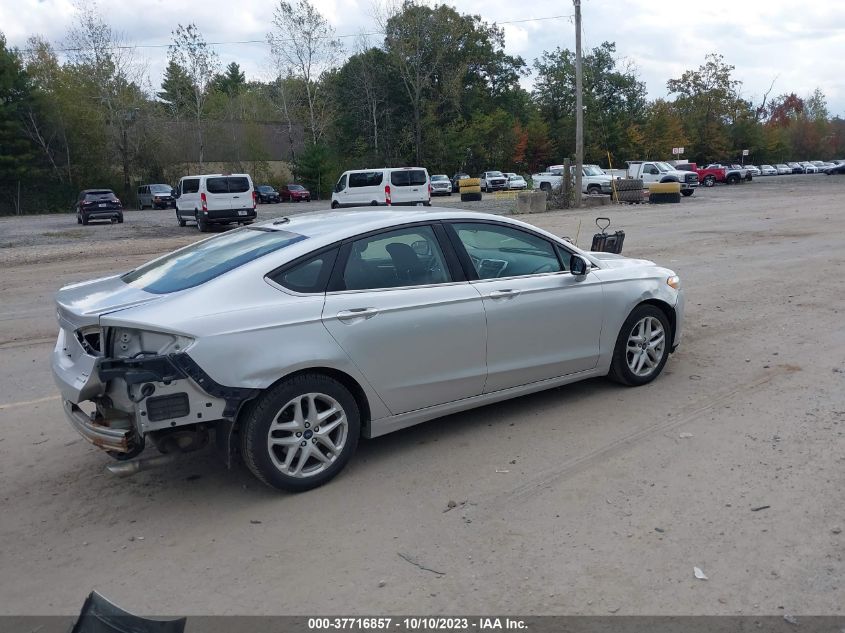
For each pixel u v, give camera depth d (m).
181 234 25.67
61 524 4.11
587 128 74.88
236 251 4.59
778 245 14.97
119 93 57.38
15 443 5.32
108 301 4.20
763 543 3.56
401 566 3.53
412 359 4.64
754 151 92.81
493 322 4.96
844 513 3.81
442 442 5.02
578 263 5.36
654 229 19.72
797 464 4.39
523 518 3.93
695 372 6.35
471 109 67.00
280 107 63.06
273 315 4.14
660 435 4.95
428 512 4.05
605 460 4.59
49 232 28.88
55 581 3.54
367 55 61.34
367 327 4.43
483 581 3.37
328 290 4.39
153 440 4.04
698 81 87.12
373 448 4.98
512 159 72.94
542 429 5.16
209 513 4.18
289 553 3.70
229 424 4.11
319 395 4.34
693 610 3.09
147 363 3.80
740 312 8.74
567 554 3.55
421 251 4.84
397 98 63.28
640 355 5.94
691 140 86.44
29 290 12.83
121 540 3.91
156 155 59.47
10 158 51.78
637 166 41.19
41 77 56.03
